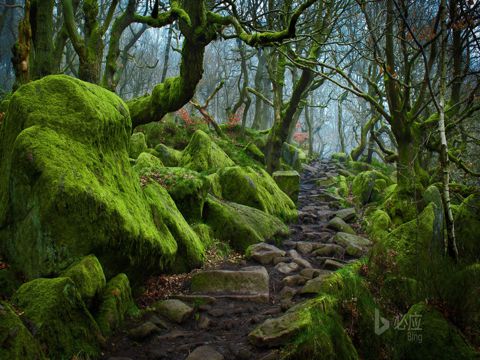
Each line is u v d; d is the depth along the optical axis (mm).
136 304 4797
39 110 4777
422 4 10242
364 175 14180
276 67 16625
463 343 3787
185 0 7617
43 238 4133
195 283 5578
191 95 9031
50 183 4160
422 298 4375
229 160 11984
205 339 4242
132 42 21781
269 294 5516
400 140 9281
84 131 4836
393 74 8766
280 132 14500
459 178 10898
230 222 7582
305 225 10375
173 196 7195
